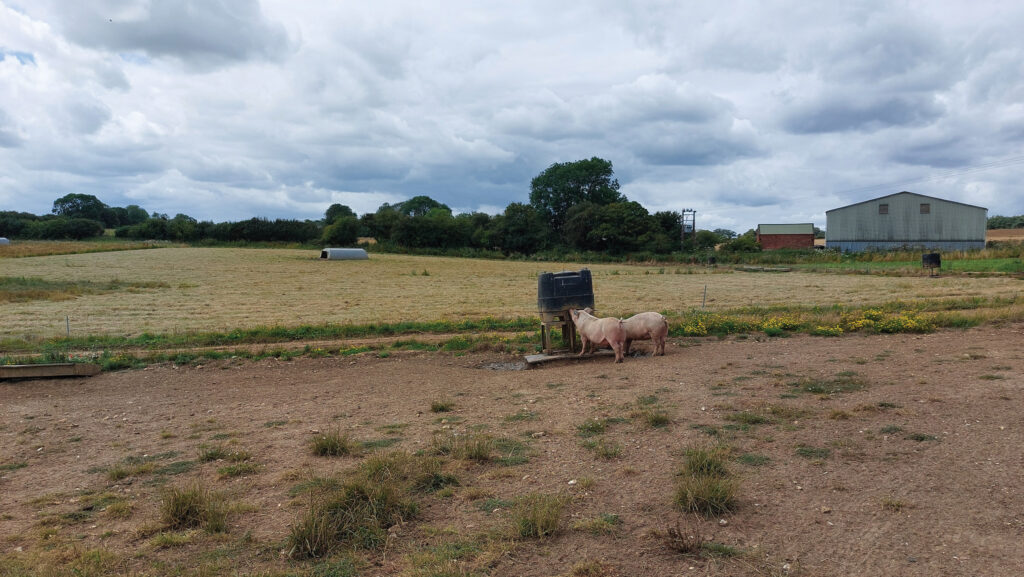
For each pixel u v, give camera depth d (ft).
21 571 13.88
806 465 19.16
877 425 22.90
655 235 297.53
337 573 13.51
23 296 108.27
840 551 13.60
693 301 99.71
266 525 16.40
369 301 106.52
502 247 321.11
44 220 454.81
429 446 23.25
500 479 19.42
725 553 13.66
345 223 332.80
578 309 47.06
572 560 13.79
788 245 340.59
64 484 21.08
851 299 95.86
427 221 324.80
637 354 45.83
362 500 16.88
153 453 24.67
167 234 379.35
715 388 31.19
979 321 53.36
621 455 21.15
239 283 143.74
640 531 15.11
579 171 364.58
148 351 54.65
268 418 30.50
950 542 13.66
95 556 14.53
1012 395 25.94
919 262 195.72
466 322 70.79
